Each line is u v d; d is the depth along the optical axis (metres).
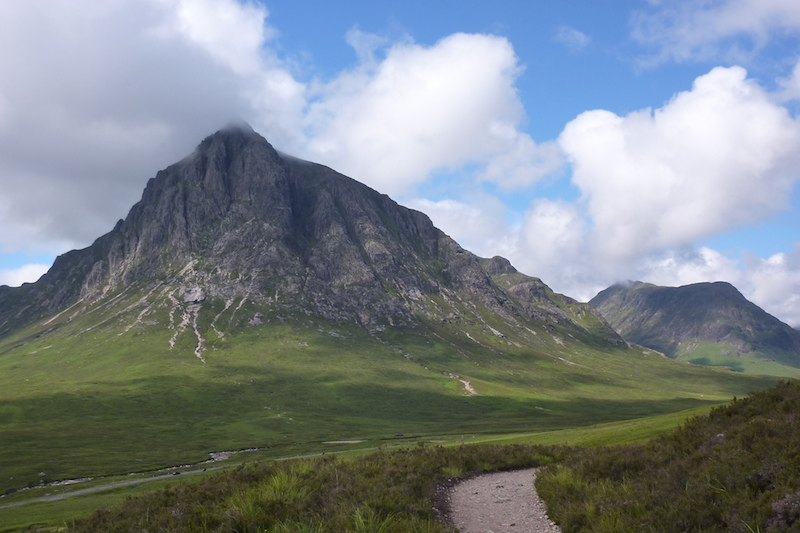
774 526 12.30
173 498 20.44
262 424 177.12
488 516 20.08
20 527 62.88
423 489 22.05
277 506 16.58
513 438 87.88
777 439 16.30
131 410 191.12
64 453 133.50
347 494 18.30
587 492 19.66
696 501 14.57
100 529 17.81
